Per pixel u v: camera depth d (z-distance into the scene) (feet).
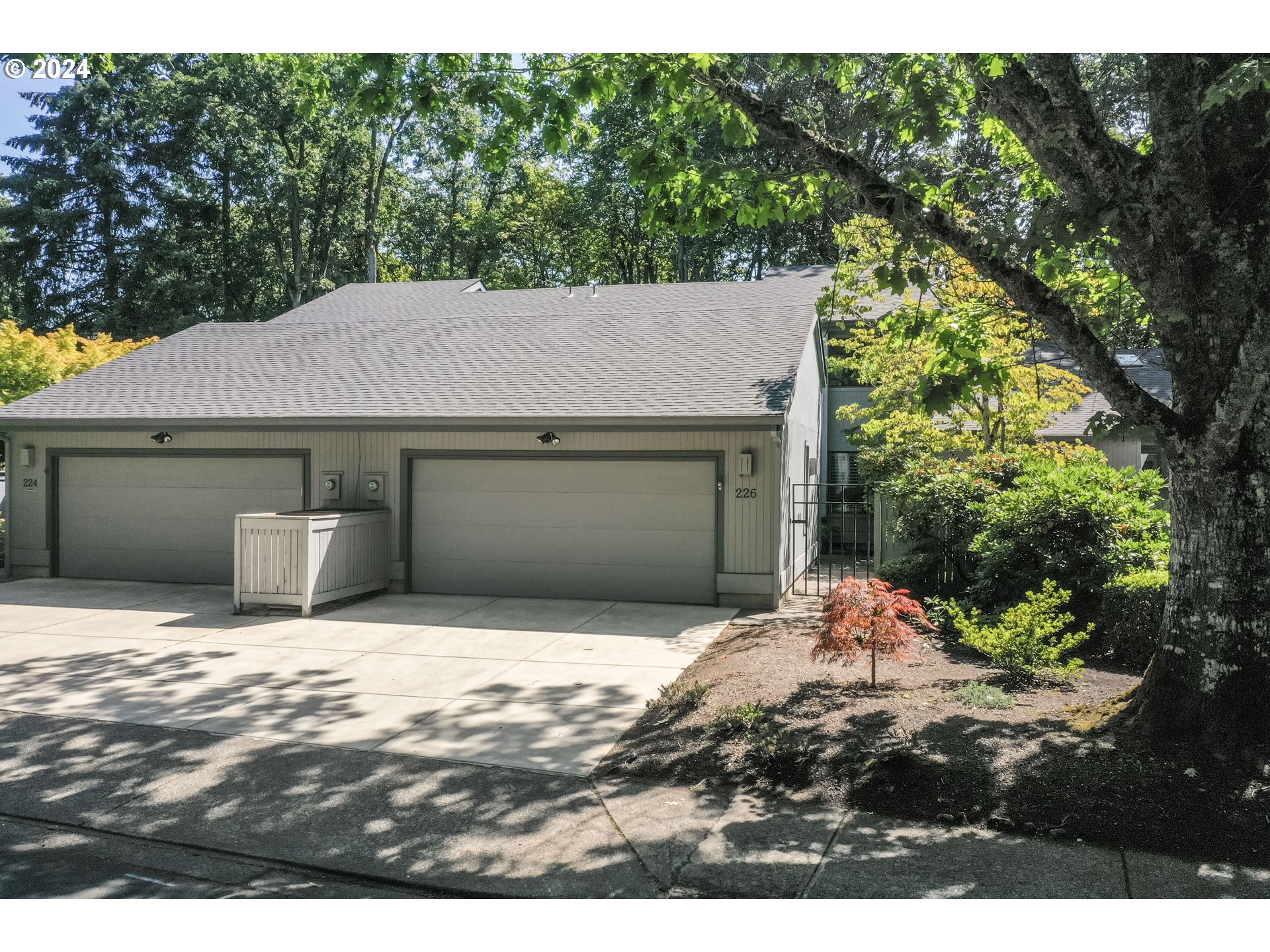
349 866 14.32
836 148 19.83
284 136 113.39
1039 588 28.96
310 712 22.62
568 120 24.49
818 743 18.70
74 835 15.62
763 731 19.35
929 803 16.07
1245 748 16.17
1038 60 18.30
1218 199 16.87
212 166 119.85
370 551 39.70
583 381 40.50
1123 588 25.45
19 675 26.35
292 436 42.45
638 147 21.97
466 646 30.09
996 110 19.57
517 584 39.99
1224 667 16.74
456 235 128.16
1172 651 17.56
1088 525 28.73
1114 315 24.04
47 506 46.03
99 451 45.11
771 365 40.37
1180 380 17.38
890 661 25.61
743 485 37.09
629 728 21.13
